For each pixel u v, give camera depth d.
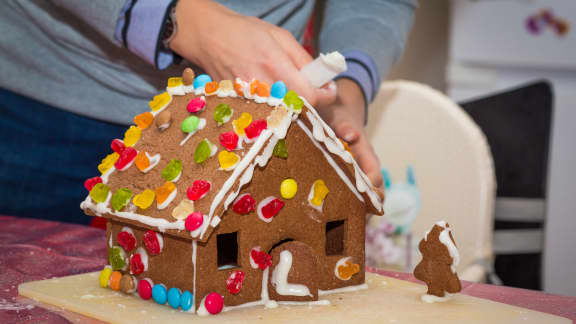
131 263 0.84
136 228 0.85
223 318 0.74
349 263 0.88
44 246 1.11
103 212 0.85
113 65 1.24
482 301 0.83
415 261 1.65
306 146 0.83
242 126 0.78
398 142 1.77
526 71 2.56
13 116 1.44
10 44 1.26
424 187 1.72
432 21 2.69
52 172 1.45
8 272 0.96
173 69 1.25
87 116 1.32
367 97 1.27
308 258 0.81
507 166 1.76
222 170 0.76
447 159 1.67
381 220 1.71
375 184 1.15
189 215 0.73
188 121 0.83
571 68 2.47
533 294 0.89
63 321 0.74
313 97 0.92
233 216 0.77
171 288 0.79
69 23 1.20
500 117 1.79
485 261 1.57
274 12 1.25
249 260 0.80
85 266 1.00
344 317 0.75
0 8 1.25
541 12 2.46
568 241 2.54
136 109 1.28
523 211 1.73
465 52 2.53
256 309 0.79
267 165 0.79
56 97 1.30
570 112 2.51
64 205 1.47
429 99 1.70
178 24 1.00
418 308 0.80
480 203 1.59
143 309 0.78
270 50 0.93
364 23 1.40
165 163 0.84
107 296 0.84
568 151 2.52
